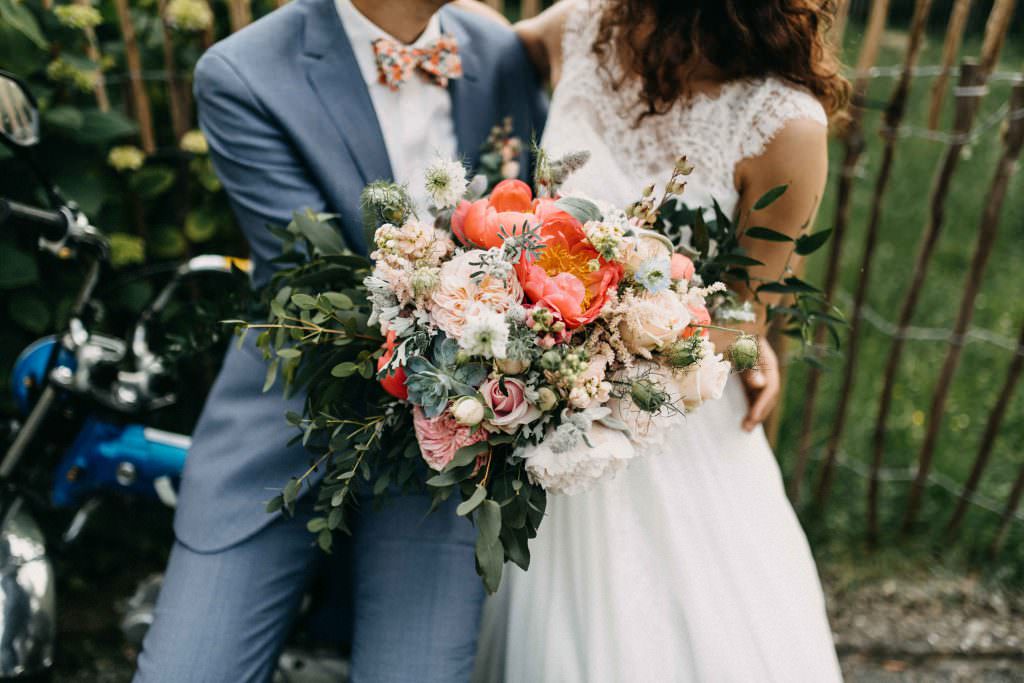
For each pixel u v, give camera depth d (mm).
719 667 1605
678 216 1570
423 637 1633
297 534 1715
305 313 1428
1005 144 2309
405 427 1431
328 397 1431
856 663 2379
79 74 2213
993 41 2207
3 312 2342
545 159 1400
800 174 1619
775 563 1720
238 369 1758
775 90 1615
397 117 1809
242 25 2348
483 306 1204
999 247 4051
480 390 1244
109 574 2543
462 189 1303
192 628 1621
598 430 1257
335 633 2012
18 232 2240
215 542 1687
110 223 2410
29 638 1710
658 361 1303
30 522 1858
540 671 1678
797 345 2875
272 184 1706
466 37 1933
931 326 3523
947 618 2477
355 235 1740
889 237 4086
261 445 1703
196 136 2352
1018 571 2586
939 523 2732
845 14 2170
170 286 2004
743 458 1780
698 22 1599
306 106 1701
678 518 1674
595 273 1245
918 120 4883
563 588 1686
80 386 1814
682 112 1670
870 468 2652
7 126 1604
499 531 1281
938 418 2584
